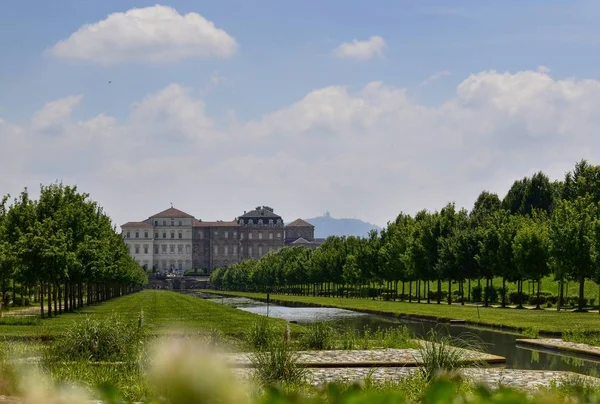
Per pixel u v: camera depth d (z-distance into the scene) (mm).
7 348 22625
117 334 26203
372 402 3600
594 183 93188
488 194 139625
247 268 197625
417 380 20000
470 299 90688
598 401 5465
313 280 141125
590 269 64000
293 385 19750
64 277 55844
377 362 26438
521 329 43625
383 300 104875
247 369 22844
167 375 2768
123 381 18656
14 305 74500
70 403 3412
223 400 2736
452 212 91562
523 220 81062
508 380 22141
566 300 74250
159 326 39594
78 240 64312
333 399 3992
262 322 32969
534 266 72188
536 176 127000
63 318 53156
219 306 80625
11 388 4598
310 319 60500
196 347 2838
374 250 108312
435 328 48062
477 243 82562
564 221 65938
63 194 64688
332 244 140875
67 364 22156
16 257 53031
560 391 18734
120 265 99125
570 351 31844
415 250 90125
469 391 16797
